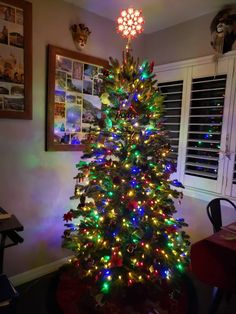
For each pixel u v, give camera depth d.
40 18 2.06
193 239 2.61
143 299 1.94
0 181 1.98
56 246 2.38
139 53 2.87
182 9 2.29
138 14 1.84
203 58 2.40
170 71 2.70
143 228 1.80
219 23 2.15
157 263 1.83
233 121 2.25
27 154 2.11
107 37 2.54
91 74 2.42
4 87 1.90
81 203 1.98
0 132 1.94
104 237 1.85
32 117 2.10
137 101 1.76
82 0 2.17
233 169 2.27
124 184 1.78
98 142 1.87
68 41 2.25
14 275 2.13
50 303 1.91
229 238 1.58
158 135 1.83
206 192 2.48
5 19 1.85
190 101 2.54
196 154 2.57
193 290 2.11
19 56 1.95
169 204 1.91
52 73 2.15
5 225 1.52
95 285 1.88
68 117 2.31
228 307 1.91
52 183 2.29
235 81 2.21
